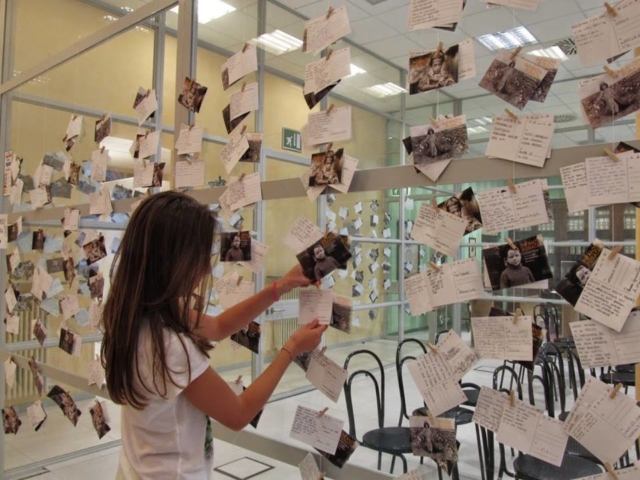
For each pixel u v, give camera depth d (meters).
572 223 1.10
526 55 0.88
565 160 0.86
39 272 2.38
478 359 0.94
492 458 1.44
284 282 1.25
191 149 1.52
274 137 2.48
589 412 0.84
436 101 1.28
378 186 1.09
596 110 0.83
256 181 1.35
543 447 0.88
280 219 2.61
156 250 0.93
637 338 0.79
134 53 3.22
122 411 1.01
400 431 1.71
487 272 0.91
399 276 2.16
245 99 1.38
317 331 1.15
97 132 2.09
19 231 2.43
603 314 0.81
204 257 0.97
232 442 1.42
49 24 3.08
